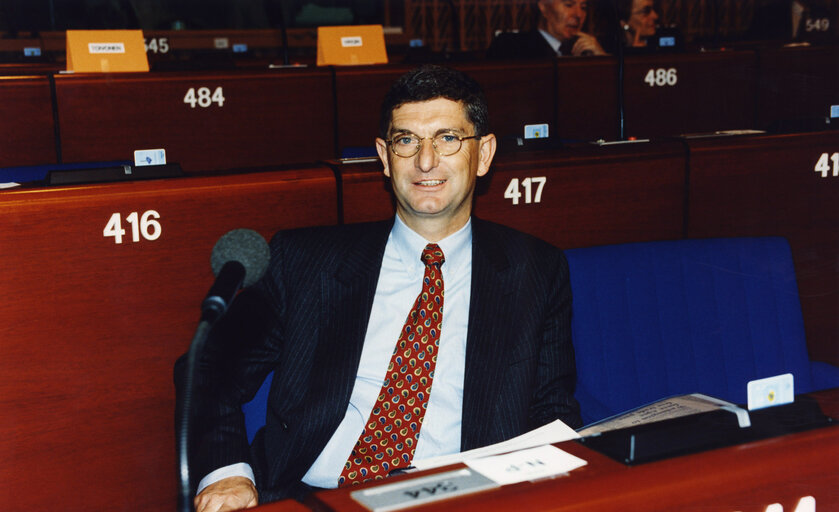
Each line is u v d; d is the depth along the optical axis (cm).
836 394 103
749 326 176
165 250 165
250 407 154
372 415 145
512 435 145
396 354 147
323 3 911
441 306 149
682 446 87
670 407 112
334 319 149
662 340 171
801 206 224
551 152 204
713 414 94
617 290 170
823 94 474
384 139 151
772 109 470
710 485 81
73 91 351
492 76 424
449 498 78
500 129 432
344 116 405
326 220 179
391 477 84
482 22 977
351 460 143
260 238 92
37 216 153
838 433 90
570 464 84
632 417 110
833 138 223
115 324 163
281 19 534
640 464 84
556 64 432
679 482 80
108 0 761
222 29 831
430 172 146
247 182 171
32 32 732
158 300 166
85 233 158
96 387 164
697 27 960
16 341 155
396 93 147
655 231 213
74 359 161
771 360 176
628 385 169
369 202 182
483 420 145
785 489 83
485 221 163
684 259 175
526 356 149
